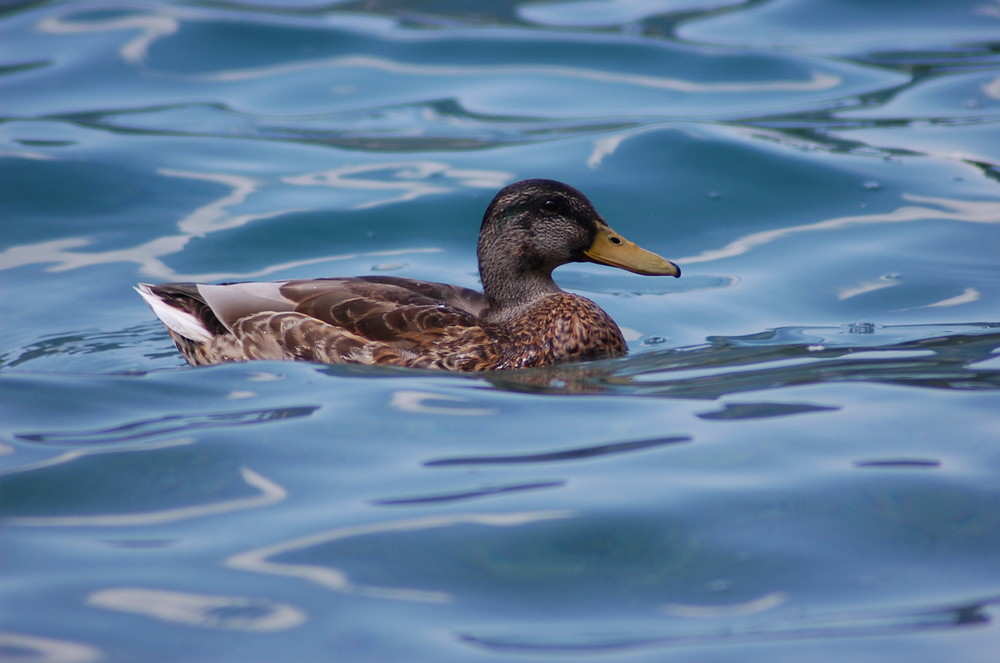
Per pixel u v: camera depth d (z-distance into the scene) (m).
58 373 11.02
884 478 7.92
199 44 20.83
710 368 10.85
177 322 12.11
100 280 13.98
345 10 22.61
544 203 12.16
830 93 19.03
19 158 16.66
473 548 7.11
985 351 10.91
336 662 6.02
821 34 21.47
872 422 8.92
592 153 17.06
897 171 16.34
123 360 11.84
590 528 7.32
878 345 11.38
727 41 21.14
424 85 19.77
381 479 8.09
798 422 8.95
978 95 18.69
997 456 8.23
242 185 16.38
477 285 13.98
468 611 6.48
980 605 6.45
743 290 13.57
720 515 7.46
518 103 19.06
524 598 6.62
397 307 11.71
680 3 23.33
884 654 6.02
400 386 10.22
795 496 7.70
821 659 5.98
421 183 16.41
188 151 17.30
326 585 6.72
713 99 19.06
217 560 7.01
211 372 10.65
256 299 12.09
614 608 6.52
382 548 7.12
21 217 15.39
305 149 17.55
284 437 8.85
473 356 11.34
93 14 21.86
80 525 7.48
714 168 16.61
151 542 7.24
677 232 15.30
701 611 6.49
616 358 11.68
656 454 8.41
